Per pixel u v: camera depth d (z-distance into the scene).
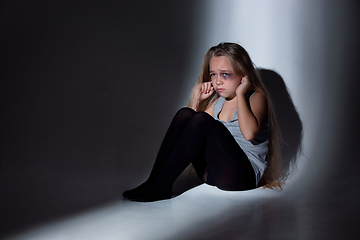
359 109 2.12
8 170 2.00
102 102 2.14
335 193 1.67
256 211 1.44
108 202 1.54
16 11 2.09
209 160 1.64
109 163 2.14
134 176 1.97
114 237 1.19
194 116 1.57
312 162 2.09
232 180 1.65
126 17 2.09
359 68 2.10
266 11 2.05
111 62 2.12
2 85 2.13
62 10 2.09
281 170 1.95
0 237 1.19
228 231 1.24
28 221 1.33
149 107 2.15
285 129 2.10
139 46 2.11
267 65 2.07
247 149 1.71
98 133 2.16
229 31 2.07
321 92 2.10
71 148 2.15
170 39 2.10
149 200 1.55
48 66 2.12
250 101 1.71
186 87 2.12
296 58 2.08
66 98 2.14
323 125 2.11
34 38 2.10
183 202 1.55
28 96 2.13
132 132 2.16
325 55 2.08
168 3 2.07
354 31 2.08
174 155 1.56
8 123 2.14
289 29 2.06
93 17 2.09
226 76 1.70
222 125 1.63
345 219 1.36
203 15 2.07
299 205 1.52
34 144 2.14
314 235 1.22
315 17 2.06
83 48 2.11
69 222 1.32
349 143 2.12
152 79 2.13
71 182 1.84
